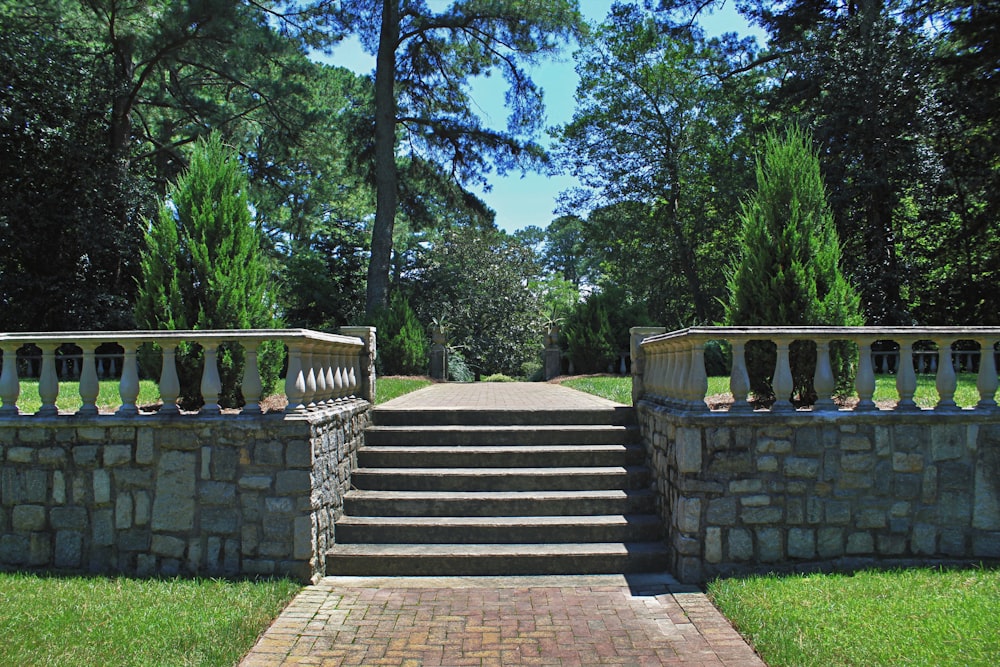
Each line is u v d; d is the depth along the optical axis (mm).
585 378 15742
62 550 5391
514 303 27797
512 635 4309
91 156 18109
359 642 4203
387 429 7203
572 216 27500
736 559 5258
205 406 5418
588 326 17875
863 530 5332
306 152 23438
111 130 19734
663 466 5957
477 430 7156
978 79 16406
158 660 3795
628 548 5672
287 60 22172
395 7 21438
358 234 30312
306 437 5277
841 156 17156
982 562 5309
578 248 29484
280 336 5309
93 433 5391
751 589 4824
